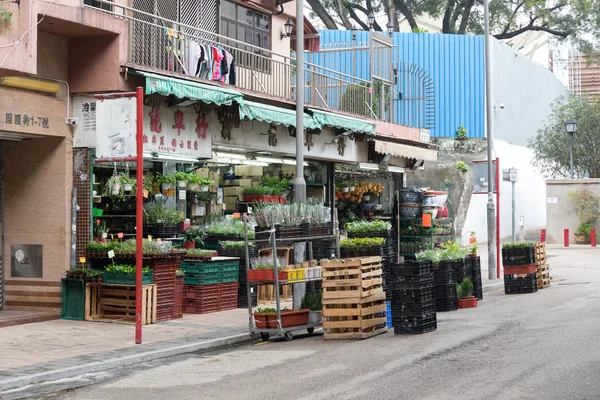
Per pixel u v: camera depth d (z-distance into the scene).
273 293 18.73
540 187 49.62
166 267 15.48
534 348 11.25
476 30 50.34
